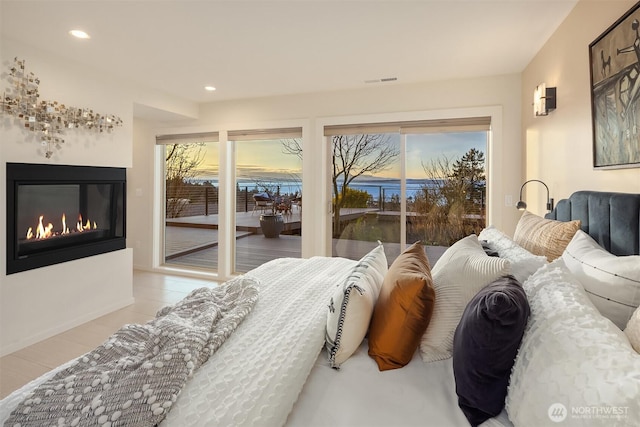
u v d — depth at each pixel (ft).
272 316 4.94
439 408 3.45
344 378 3.98
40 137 9.36
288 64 10.56
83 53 9.70
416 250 5.31
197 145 16.22
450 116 11.96
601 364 2.47
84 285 10.56
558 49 7.95
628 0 5.02
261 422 3.04
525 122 10.80
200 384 3.42
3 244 8.60
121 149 11.80
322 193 13.70
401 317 4.06
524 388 2.85
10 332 8.71
